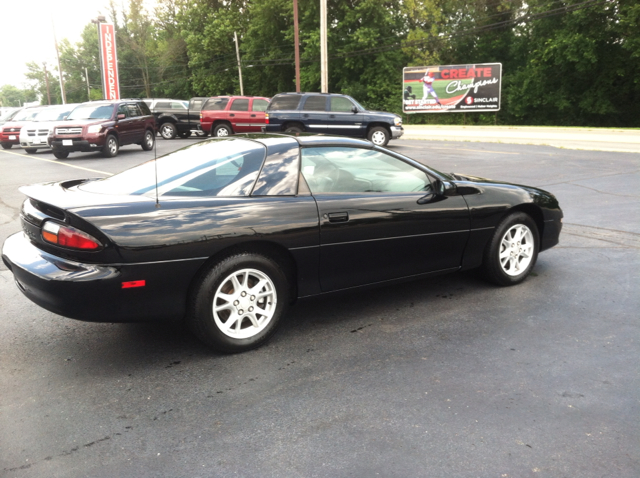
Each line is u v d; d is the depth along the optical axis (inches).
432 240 161.6
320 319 156.2
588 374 120.3
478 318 154.6
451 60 1863.9
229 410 107.1
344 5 1620.3
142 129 717.3
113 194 131.5
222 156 142.8
